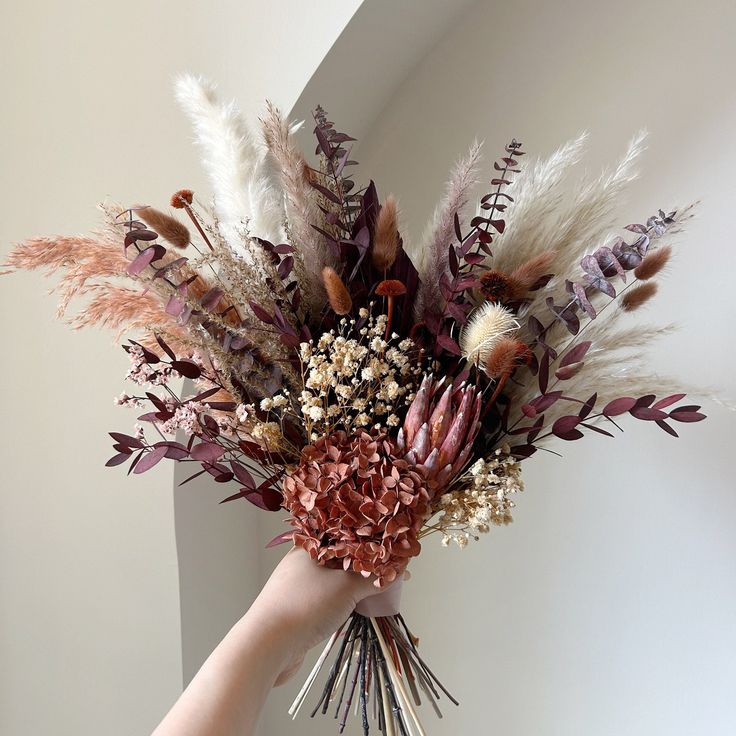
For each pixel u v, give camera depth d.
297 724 1.35
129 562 1.15
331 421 0.75
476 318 0.71
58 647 1.19
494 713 1.23
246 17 1.06
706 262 1.04
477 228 0.76
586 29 1.08
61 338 1.14
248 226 0.77
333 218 0.77
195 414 0.71
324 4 1.02
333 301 0.70
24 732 1.22
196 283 0.73
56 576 1.18
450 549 1.23
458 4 1.11
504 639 1.21
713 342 1.04
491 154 1.15
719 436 1.06
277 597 0.70
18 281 1.16
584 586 1.16
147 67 1.09
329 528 0.69
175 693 1.14
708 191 1.03
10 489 1.20
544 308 0.76
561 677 1.18
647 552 1.11
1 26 1.15
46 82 1.14
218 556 1.24
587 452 1.14
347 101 1.14
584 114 1.09
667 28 1.04
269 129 0.77
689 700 1.11
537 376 0.76
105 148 1.11
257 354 0.75
